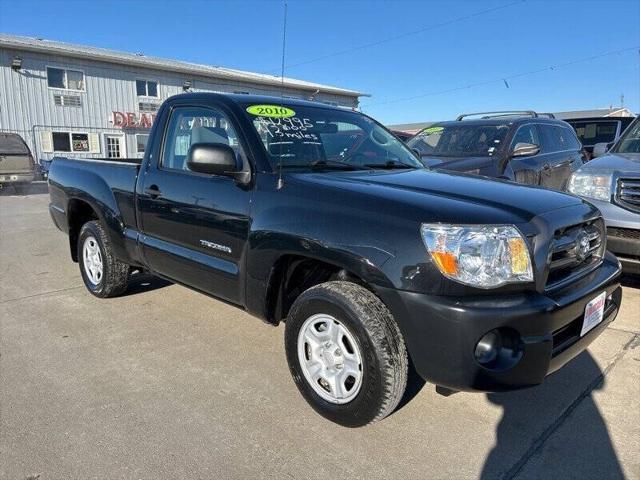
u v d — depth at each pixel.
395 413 2.90
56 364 3.49
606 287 2.82
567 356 2.57
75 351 3.70
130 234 4.19
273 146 3.25
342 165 3.37
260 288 3.00
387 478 2.37
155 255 3.92
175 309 4.58
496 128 6.90
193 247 3.53
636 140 5.59
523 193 2.88
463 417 2.87
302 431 2.73
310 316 2.79
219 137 3.47
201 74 29.22
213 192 3.31
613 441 2.64
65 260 6.60
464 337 2.25
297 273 3.14
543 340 2.34
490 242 2.31
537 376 2.38
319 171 3.21
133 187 4.09
